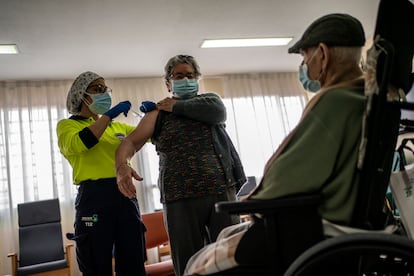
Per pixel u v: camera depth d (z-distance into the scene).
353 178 0.74
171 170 1.34
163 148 1.38
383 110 0.71
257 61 4.66
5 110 4.14
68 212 4.08
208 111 1.39
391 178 0.90
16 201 3.99
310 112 0.79
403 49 0.79
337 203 0.73
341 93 0.77
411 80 0.86
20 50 3.44
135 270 1.62
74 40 3.38
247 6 3.14
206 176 1.33
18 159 4.09
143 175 4.38
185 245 1.29
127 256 1.62
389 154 0.80
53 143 4.20
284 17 3.45
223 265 0.79
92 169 1.64
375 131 0.71
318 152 0.74
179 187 1.31
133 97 4.60
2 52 3.45
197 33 3.57
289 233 0.71
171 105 1.41
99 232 1.56
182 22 3.29
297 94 5.25
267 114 5.07
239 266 0.79
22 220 3.63
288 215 0.71
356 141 0.75
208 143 1.39
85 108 1.85
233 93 5.02
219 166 1.38
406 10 0.77
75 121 1.79
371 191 0.74
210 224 1.33
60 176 4.16
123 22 3.14
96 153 1.67
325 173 0.73
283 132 5.05
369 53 0.73
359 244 0.62
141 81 4.68
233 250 0.80
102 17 3.01
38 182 4.08
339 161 0.74
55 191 4.07
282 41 4.05
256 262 0.77
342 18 0.87
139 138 1.39
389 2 0.73
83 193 1.62
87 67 4.08
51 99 4.32
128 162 1.32
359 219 0.73
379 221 0.82
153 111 1.44
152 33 3.44
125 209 1.64
